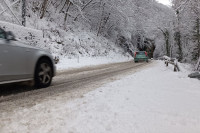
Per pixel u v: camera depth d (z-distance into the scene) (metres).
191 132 2.28
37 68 4.85
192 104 3.49
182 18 25.30
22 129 2.30
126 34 36.31
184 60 34.22
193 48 28.69
